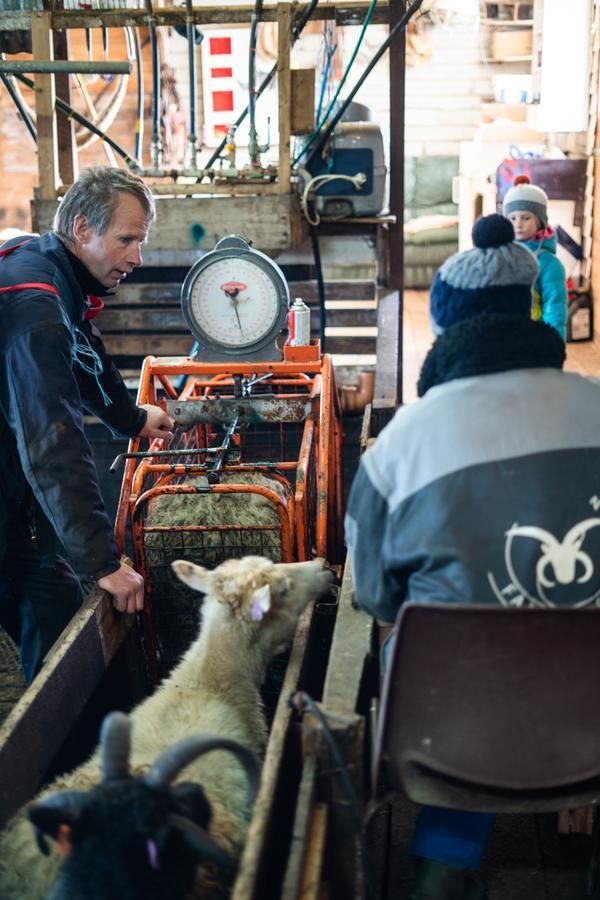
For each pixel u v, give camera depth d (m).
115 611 2.57
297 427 4.11
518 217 4.11
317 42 9.13
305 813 1.64
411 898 1.84
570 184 7.19
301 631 2.40
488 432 1.62
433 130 10.09
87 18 4.59
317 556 2.82
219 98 8.97
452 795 1.61
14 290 2.45
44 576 2.78
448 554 1.60
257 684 2.35
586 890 2.27
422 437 1.65
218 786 1.90
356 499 1.72
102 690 2.49
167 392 3.42
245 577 2.27
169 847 1.44
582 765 1.57
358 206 4.64
